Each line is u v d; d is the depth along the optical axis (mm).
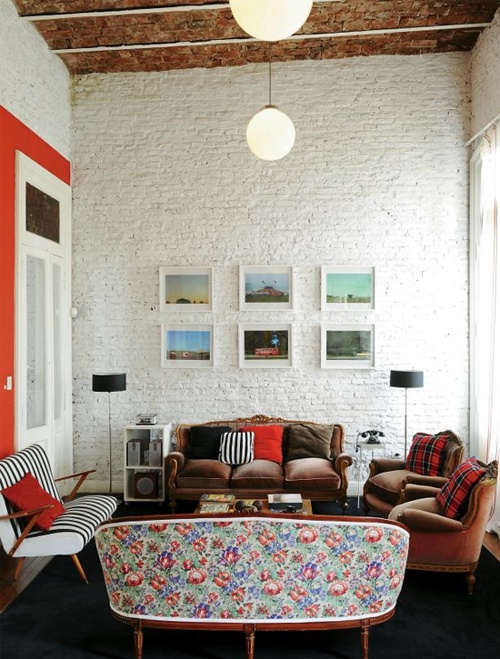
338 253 6418
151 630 3480
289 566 2857
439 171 6363
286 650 3232
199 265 6484
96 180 6578
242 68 6512
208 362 6492
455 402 6348
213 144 6512
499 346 5223
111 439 6547
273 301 6445
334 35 5898
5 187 4918
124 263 6551
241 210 6480
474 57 6191
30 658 3145
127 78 6590
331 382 6418
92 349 6551
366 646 2986
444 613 3680
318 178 6441
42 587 4070
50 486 4676
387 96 6410
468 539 3871
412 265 6371
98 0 5336
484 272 5609
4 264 4879
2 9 4977
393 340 6387
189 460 5855
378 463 5484
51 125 6055
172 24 5766
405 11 5633
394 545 2885
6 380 4875
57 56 6238
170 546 2869
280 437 6043
